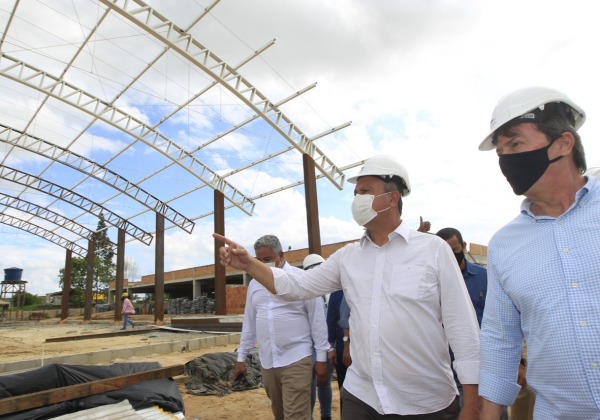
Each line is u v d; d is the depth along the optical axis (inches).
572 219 57.1
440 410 84.3
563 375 53.7
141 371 184.4
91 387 153.5
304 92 743.1
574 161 60.4
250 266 99.4
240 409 228.1
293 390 136.0
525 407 131.7
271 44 670.5
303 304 143.7
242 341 163.3
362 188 93.7
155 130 954.1
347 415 90.2
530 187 60.6
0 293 1998.0
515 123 61.5
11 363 343.6
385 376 84.0
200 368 275.0
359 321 89.7
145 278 2154.3
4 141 1057.5
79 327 1101.7
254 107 756.6
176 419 147.6
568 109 62.6
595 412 50.9
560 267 55.6
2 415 132.8
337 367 178.7
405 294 84.3
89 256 1561.3
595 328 51.4
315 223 782.5
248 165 979.3
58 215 1504.7
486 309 69.5
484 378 67.2
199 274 1734.7
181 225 1301.7
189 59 682.2
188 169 1017.5
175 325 823.7
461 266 137.0
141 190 1220.5
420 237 89.7
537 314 57.2
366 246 94.9
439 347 85.0
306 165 821.2
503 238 66.2
